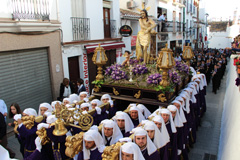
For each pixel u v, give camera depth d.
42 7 7.90
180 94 5.94
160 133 3.88
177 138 4.89
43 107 5.17
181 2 24.80
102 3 11.32
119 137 3.91
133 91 5.84
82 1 10.12
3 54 6.87
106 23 12.19
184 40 26.64
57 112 3.38
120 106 6.38
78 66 10.41
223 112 8.83
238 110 4.50
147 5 17.61
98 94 6.49
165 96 5.35
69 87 8.16
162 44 19.38
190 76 7.70
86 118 3.69
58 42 8.76
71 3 9.51
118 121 4.31
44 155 3.79
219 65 12.79
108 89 6.39
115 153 2.95
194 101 6.73
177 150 4.85
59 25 8.48
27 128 4.11
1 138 5.39
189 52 8.30
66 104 5.51
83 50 10.29
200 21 35.84
